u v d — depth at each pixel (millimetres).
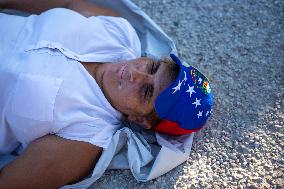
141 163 1100
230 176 1105
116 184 1103
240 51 1340
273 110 1218
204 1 1450
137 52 1231
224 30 1386
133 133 1118
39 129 1020
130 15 1341
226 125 1199
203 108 1083
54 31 1097
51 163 1002
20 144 1132
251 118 1208
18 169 987
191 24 1402
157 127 1127
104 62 1143
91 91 1078
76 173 1041
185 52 1339
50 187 1024
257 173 1107
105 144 1055
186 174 1108
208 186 1087
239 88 1267
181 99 1059
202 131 1191
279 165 1122
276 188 1082
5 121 1049
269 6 1433
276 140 1165
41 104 1008
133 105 1083
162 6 1439
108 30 1197
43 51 1055
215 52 1340
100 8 1293
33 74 1020
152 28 1327
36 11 1267
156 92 1070
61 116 1021
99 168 1066
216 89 1265
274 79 1281
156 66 1101
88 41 1141
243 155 1141
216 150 1154
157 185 1093
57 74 1039
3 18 1122
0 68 1032
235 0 1451
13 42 1079
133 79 1064
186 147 1131
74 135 1024
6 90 1034
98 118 1065
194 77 1084
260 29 1385
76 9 1264
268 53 1333
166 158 1079
